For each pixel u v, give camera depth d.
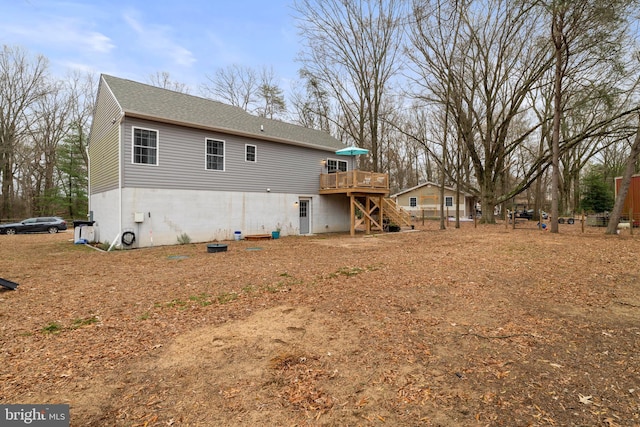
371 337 3.66
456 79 19.70
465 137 21.33
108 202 13.03
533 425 2.16
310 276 6.74
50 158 30.94
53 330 3.94
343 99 26.58
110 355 3.26
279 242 13.48
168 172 12.45
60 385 2.71
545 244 10.00
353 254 9.77
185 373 2.90
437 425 2.18
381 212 18.69
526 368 2.92
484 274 6.59
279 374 2.87
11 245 13.55
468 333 3.74
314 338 3.65
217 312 4.59
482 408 2.36
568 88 16.50
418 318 4.25
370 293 5.43
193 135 13.13
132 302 5.06
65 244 13.97
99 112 14.61
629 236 11.89
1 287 5.96
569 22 12.54
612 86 14.62
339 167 19.59
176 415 2.31
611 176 34.84
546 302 4.83
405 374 2.85
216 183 13.83
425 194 36.03
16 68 27.58
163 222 12.31
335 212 19.11
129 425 2.21
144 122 11.84
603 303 4.70
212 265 8.12
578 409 2.32
